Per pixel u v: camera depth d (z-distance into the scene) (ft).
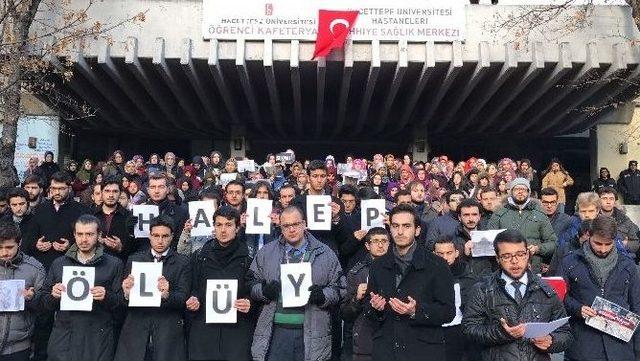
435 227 22.24
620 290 14.94
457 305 17.60
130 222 20.58
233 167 36.81
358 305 14.96
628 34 47.62
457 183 39.32
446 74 50.03
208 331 16.10
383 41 47.91
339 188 26.84
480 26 48.19
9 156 30.17
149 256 16.55
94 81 48.88
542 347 12.86
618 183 56.03
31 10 31.04
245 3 47.06
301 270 15.65
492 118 61.36
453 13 47.55
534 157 74.02
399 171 40.83
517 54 46.80
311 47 47.93
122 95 57.26
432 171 43.09
